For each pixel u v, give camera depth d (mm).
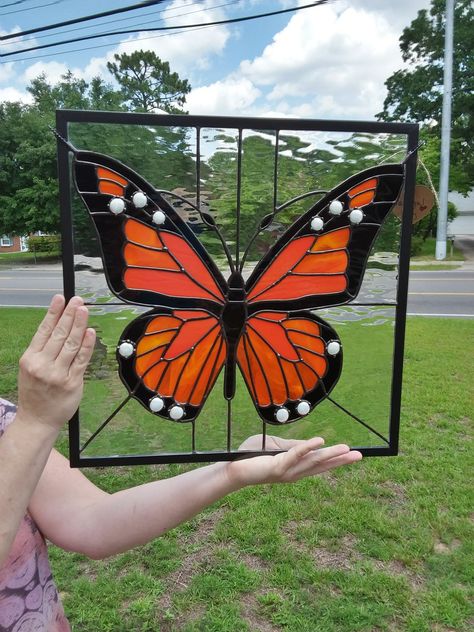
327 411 1065
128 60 30203
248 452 1012
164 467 3160
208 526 2607
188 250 977
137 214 946
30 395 707
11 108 18797
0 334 6512
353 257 1025
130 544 1018
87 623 2016
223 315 1001
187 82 32156
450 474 3086
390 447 1066
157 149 971
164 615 2053
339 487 2941
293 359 1026
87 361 737
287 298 1018
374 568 2299
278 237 1028
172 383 991
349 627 1986
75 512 1045
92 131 932
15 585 867
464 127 21641
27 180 17828
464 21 22047
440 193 15750
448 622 2014
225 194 1011
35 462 704
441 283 11523
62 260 935
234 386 1025
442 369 5141
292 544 2465
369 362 1057
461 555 2381
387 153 1042
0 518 681
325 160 1036
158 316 972
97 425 990
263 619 2035
